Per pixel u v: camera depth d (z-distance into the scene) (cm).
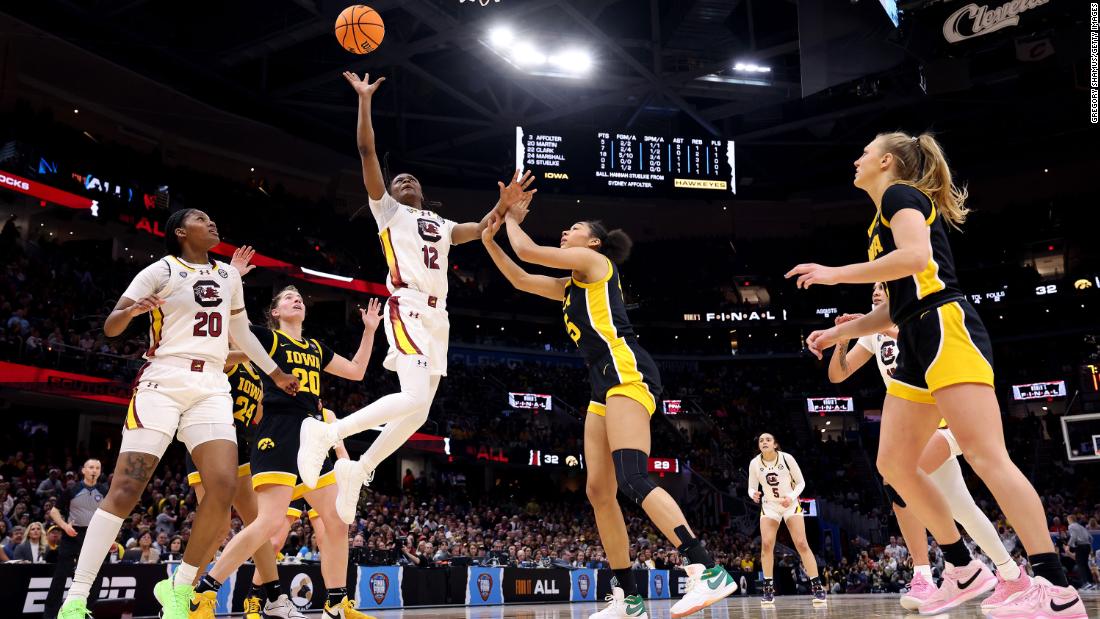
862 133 3406
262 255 2833
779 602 1017
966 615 462
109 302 2389
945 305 343
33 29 2362
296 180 3300
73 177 2338
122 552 940
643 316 3831
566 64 2741
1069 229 3612
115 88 2655
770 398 3812
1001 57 2577
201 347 413
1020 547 1994
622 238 459
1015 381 3609
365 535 1728
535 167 2873
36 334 1992
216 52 2545
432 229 461
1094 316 3547
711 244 3994
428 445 2591
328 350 527
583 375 3684
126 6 2334
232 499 407
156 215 2534
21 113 2317
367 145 446
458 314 3550
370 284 3098
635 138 2956
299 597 973
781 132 3347
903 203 354
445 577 1339
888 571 2066
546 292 473
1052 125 3303
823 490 3238
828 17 1700
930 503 429
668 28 2677
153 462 395
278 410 479
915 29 1623
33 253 2389
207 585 428
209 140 2986
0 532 1313
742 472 3334
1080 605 298
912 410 388
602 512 432
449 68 2866
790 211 3997
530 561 1889
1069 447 1620
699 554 370
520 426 3141
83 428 2236
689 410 3575
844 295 3878
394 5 2273
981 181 3797
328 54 2689
